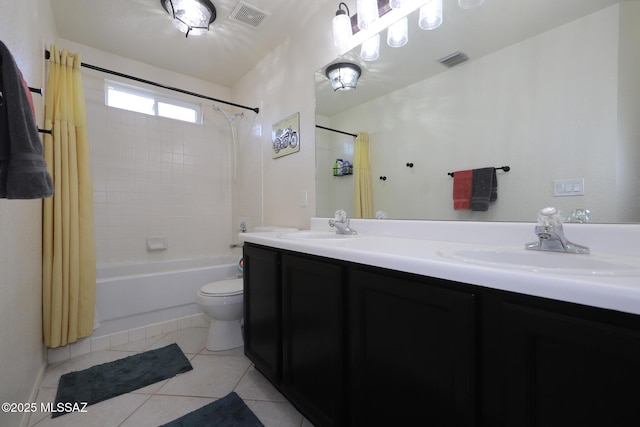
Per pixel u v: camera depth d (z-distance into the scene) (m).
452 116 1.33
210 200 3.12
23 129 0.76
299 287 1.23
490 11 1.21
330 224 1.72
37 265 1.61
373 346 0.91
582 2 0.97
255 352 1.55
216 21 2.12
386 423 0.87
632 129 0.88
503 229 1.11
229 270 2.54
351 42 1.79
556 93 1.02
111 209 2.55
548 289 0.55
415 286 0.78
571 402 0.53
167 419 1.28
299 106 2.21
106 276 2.42
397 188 1.57
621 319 0.49
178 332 2.25
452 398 0.70
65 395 1.44
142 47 2.47
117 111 2.59
